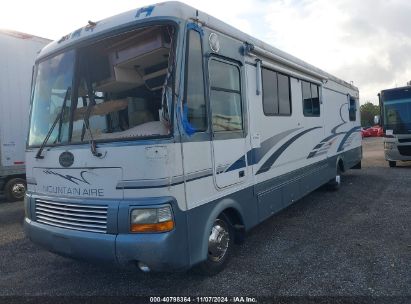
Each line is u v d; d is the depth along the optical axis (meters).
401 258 4.44
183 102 3.48
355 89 10.76
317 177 7.32
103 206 3.46
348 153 9.84
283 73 5.79
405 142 12.06
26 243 5.74
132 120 4.12
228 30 4.33
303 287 3.79
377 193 8.38
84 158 3.61
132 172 3.33
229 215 4.45
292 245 5.09
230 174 4.21
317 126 7.29
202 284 3.94
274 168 5.37
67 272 4.47
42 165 4.04
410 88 12.06
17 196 9.44
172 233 3.31
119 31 3.72
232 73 4.37
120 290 3.92
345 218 6.37
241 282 3.96
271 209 5.24
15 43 8.95
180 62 3.47
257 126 4.87
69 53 4.08
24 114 9.18
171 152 3.33
